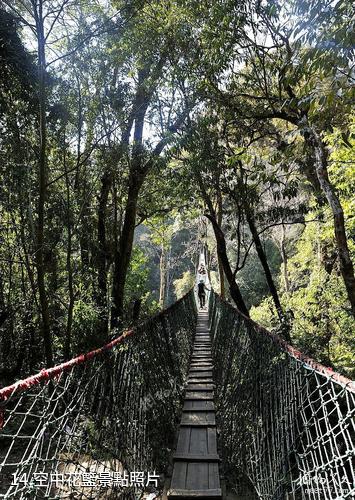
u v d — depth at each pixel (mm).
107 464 2182
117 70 4742
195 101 4848
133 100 4695
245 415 3090
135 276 9008
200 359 6168
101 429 1982
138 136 5477
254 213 5453
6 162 3949
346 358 5703
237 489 2578
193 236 20359
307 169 4699
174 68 4547
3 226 4414
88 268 5492
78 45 3670
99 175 4902
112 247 6289
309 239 9180
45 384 1399
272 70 3992
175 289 23906
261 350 2922
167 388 3709
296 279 11977
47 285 4914
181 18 4387
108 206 6145
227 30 3781
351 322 6453
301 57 2107
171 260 22484
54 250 5035
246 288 15195
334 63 1850
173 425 3434
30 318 4781
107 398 2143
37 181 4352
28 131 4320
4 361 4680
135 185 5391
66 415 1579
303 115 3031
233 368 4105
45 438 1496
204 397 4168
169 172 5426
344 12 1938
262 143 6012
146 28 4422
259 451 2568
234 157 3422
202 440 3162
